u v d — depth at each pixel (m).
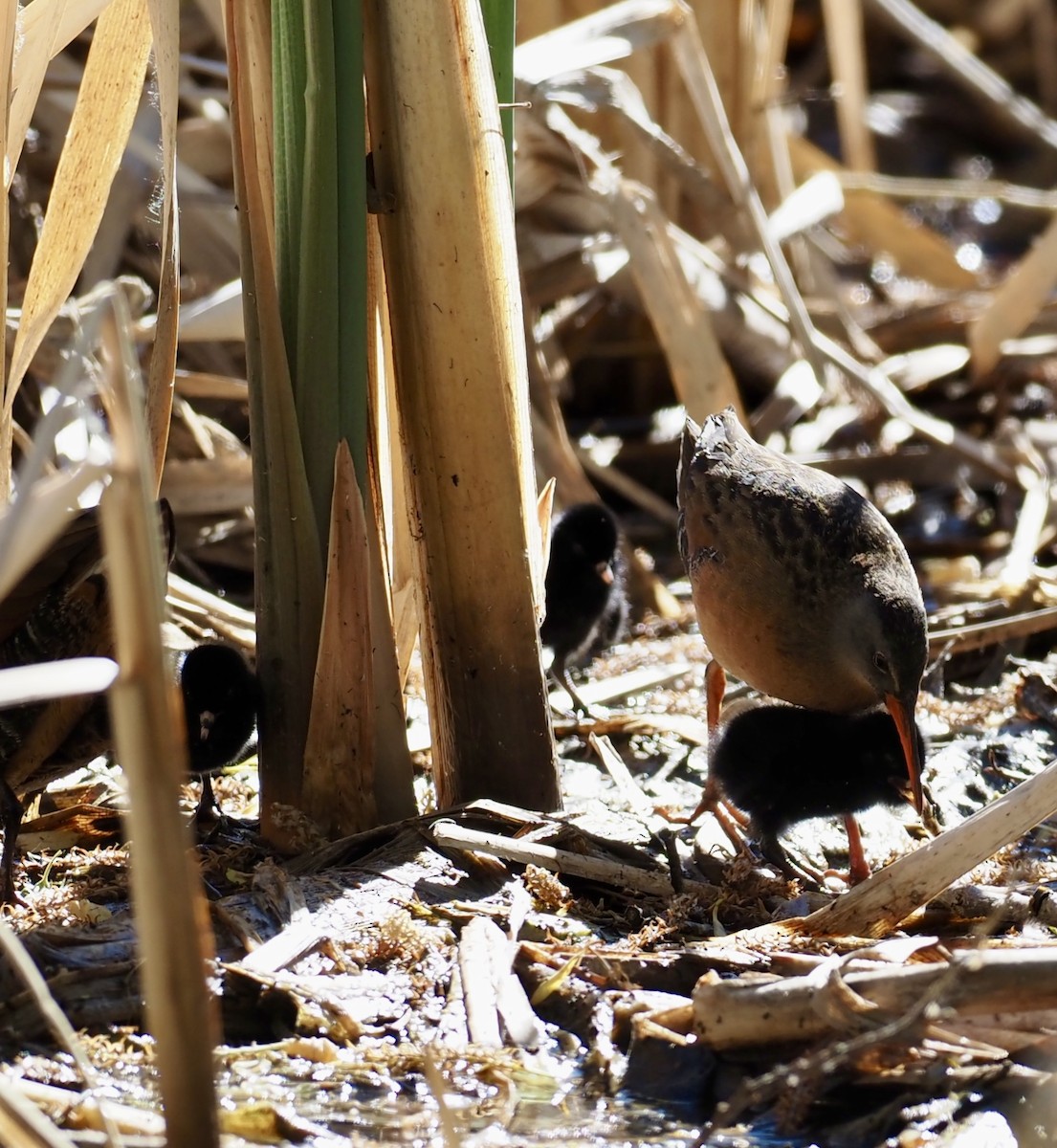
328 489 9.58
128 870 9.55
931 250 20.61
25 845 10.02
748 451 12.22
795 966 8.41
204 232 16.16
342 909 9.00
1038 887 9.51
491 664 10.02
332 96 9.05
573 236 16.89
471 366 9.52
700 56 15.40
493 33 9.95
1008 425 17.72
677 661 13.94
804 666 11.29
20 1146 6.00
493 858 9.48
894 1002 7.61
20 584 8.92
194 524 14.74
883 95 27.66
